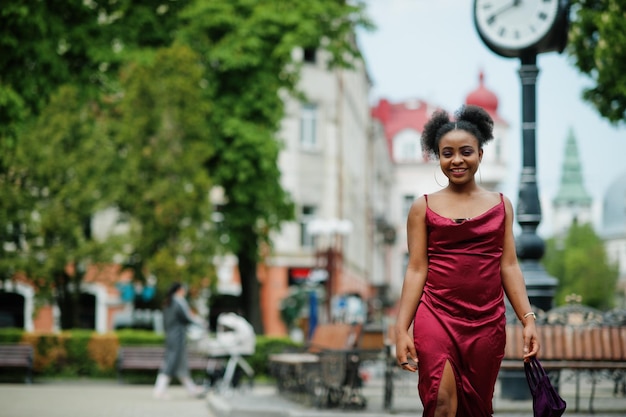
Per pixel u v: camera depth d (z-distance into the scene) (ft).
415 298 22.31
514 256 22.34
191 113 112.16
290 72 126.21
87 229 142.51
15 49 76.48
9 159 79.05
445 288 21.94
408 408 51.39
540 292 54.39
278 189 123.34
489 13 55.06
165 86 111.96
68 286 110.01
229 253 122.42
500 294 22.11
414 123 388.16
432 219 22.13
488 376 21.86
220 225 122.93
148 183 109.40
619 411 47.21
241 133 118.62
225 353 79.00
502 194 22.57
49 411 59.11
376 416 46.88
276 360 67.26
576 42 85.46
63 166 104.99
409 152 384.27
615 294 455.63
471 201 22.33
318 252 125.90
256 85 121.19
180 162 110.52
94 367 101.24
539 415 22.11
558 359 46.88
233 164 120.26
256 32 119.34
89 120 109.70
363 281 252.01
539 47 54.39
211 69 121.60
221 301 170.60
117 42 115.14
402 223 377.30
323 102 182.70
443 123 22.84
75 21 107.14
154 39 118.73
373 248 281.13
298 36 120.26
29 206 104.22
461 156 22.26
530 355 22.13
